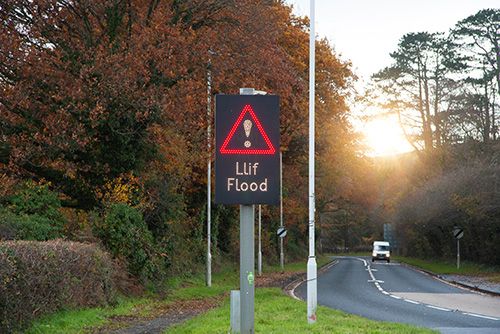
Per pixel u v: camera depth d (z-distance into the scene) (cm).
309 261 1564
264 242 5516
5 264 1235
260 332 1319
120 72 2300
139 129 2548
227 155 1075
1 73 2403
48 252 1469
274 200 1075
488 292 2911
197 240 3634
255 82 2702
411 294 2753
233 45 2758
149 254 2388
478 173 4616
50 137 2325
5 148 2398
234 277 3800
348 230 12188
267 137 1077
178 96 2481
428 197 5625
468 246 5409
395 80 6272
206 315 1652
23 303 1333
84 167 2452
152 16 2614
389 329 1399
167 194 2866
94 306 1795
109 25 2591
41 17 2419
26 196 2142
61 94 2325
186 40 2547
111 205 2325
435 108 6050
